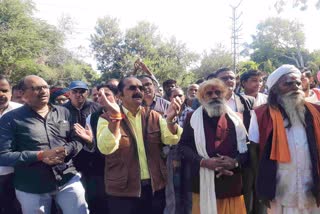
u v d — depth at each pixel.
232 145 4.29
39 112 4.21
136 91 4.28
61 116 4.38
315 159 3.67
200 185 4.29
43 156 3.92
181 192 4.98
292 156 3.72
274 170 3.76
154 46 53.62
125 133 4.18
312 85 7.42
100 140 3.97
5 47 32.88
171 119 4.18
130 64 49.69
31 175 4.08
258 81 5.65
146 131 4.31
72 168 4.35
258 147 4.05
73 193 4.28
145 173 4.23
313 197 3.73
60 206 4.31
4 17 33.16
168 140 4.27
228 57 52.06
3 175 4.33
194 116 4.45
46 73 39.25
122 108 4.34
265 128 3.86
